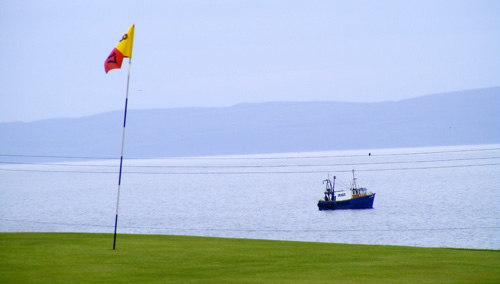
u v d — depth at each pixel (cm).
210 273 6384
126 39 8494
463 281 5959
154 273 6350
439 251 8388
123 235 10150
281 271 6531
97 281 5869
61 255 7569
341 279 6056
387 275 6300
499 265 7006
